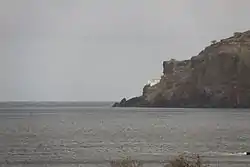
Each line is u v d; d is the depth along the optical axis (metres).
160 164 53.34
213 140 89.88
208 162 51.25
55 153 67.75
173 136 98.94
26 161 59.34
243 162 55.84
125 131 112.38
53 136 98.00
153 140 89.44
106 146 77.94
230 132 111.19
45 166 55.56
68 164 56.34
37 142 85.12
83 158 61.41
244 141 87.75
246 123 144.62
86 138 93.25
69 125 134.75
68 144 81.25
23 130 115.69
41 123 143.62
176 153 66.38
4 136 98.25
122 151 70.00
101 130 115.69
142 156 62.50
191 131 113.81
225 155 63.41
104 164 55.38
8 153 68.19
